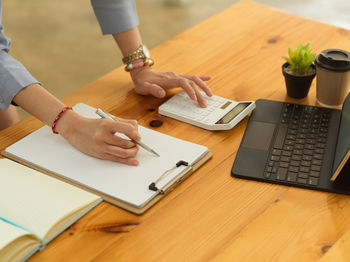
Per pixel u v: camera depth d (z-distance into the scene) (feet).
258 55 4.45
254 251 2.53
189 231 2.67
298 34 4.75
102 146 3.15
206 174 3.08
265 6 5.35
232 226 2.68
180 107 3.76
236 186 2.97
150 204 2.83
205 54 4.54
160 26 10.44
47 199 2.78
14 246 2.49
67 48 10.06
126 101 3.97
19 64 3.61
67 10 11.68
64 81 8.98
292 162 3.11
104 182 2.98
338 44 4.52
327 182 2.93
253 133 3.41
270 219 2.72
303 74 3.67
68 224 2.73
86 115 3.69
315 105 3.71
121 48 4.27
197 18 10.72
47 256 2.56
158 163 3.12
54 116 3.38
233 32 4.88
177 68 4.35
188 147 3.26
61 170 3.10
